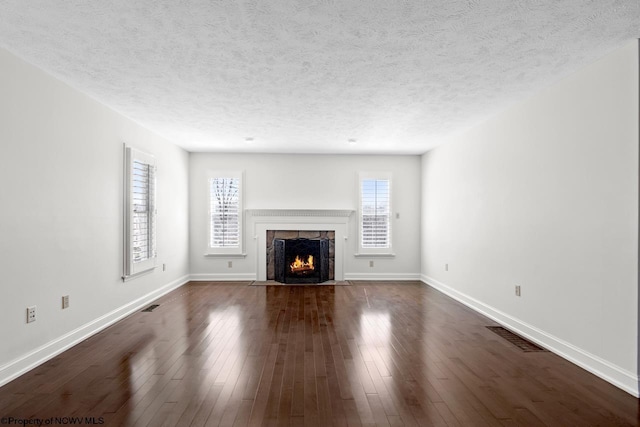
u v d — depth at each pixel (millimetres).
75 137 3553
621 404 2414
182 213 6559
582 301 3014
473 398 2492
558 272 3299
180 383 2691
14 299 2795
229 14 2250
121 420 2199
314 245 6832
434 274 6449
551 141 3396
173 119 4652
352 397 2494
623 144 2627
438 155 6273
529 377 2824
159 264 5590
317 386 2654
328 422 2189
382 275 7133
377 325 4188
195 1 2105
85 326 3688
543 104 3527
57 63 2963
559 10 2195
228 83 3430
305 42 2621
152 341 3613
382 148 6539
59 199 3318
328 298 5586
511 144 4062
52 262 3217
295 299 5508
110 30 2443
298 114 4422
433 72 3148
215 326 4117
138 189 4836
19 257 2848
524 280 3812
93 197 3854
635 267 2539
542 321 3527
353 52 2783
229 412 2295
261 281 6938
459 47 2691
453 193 5652
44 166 3127
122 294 4469
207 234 6938
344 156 7105
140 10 2197
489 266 4535
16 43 2625
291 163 7055
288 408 2346
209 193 6918
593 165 2900
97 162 3928
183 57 2867
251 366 3006
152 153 5324
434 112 4316
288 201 7043
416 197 7148
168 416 2242
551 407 2379
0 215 2676
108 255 4141
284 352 3324
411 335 3838
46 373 2859
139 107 4148
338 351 3359
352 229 7117
